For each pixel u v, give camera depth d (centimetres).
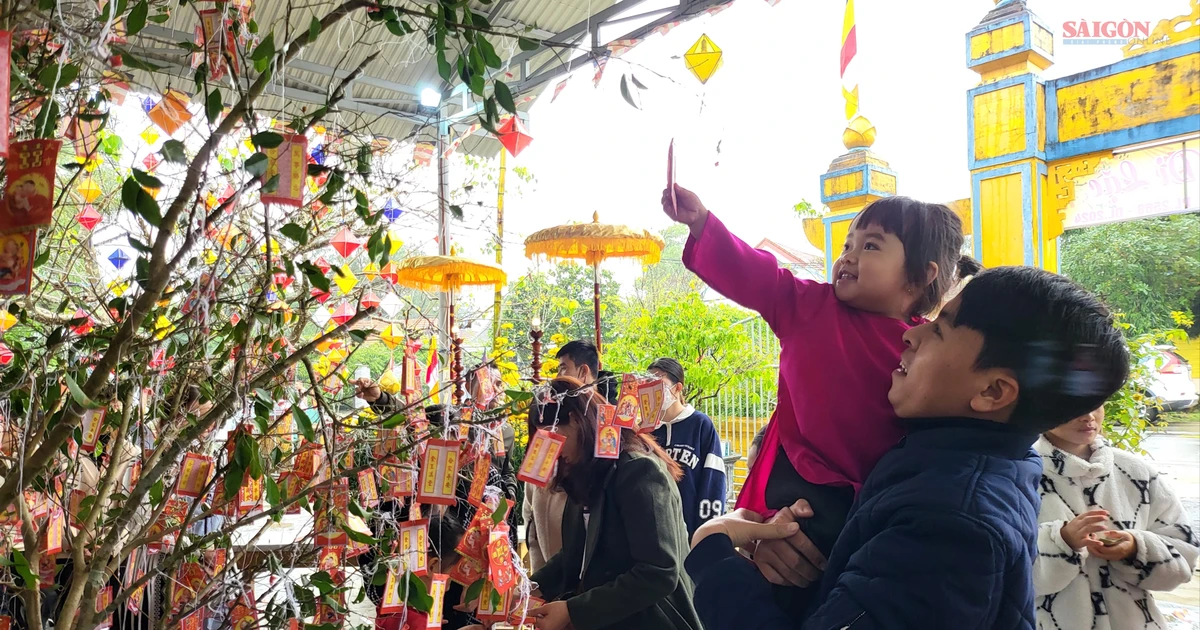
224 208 78
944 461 81
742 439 471
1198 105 245
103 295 107
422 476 96
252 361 103
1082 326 78
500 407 103
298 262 91
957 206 313
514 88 417
